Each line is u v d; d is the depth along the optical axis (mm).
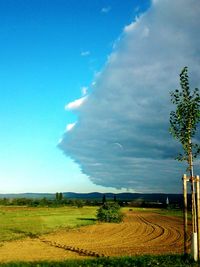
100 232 63125
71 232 62781
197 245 20328
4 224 80000
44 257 31344
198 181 20922
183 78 22000
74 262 21234
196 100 21562
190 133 21562
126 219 102375
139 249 37656
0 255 33219
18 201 193875
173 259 20906
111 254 32969
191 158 21312
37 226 75000
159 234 58312
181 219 100312
